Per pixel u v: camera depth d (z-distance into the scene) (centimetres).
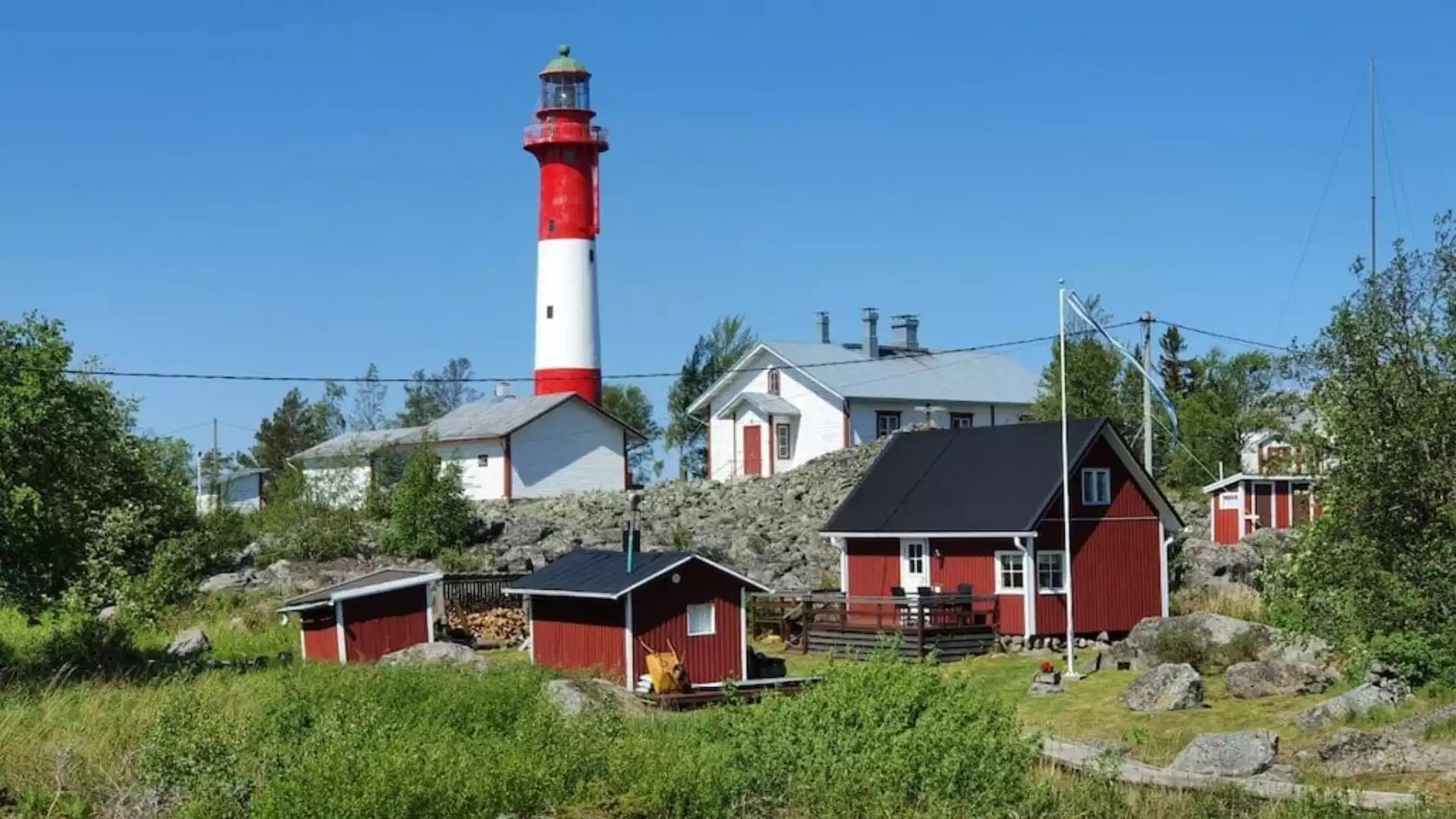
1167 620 3372
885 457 4422
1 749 2031
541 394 7150
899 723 1892
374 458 6862
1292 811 1853
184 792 1859
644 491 6334
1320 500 2441
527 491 6744
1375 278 2359
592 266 7175
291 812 1614
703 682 3456
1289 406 2795
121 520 4506
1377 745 2259
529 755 1852
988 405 7106
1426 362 2334
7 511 2916
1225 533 5009
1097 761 2095
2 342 3066
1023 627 3862
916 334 7531
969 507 4019
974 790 1830
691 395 9344
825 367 6794
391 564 5175
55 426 3094
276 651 3888
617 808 1770
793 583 4622
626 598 3366
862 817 1783
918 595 3884
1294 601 2459
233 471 8662
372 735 1931
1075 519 3947
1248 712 2769
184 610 4406
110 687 2762
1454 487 2238
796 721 1934
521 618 4238
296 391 11644
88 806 1831
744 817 1809
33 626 3569
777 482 6122
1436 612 2338
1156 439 6162
